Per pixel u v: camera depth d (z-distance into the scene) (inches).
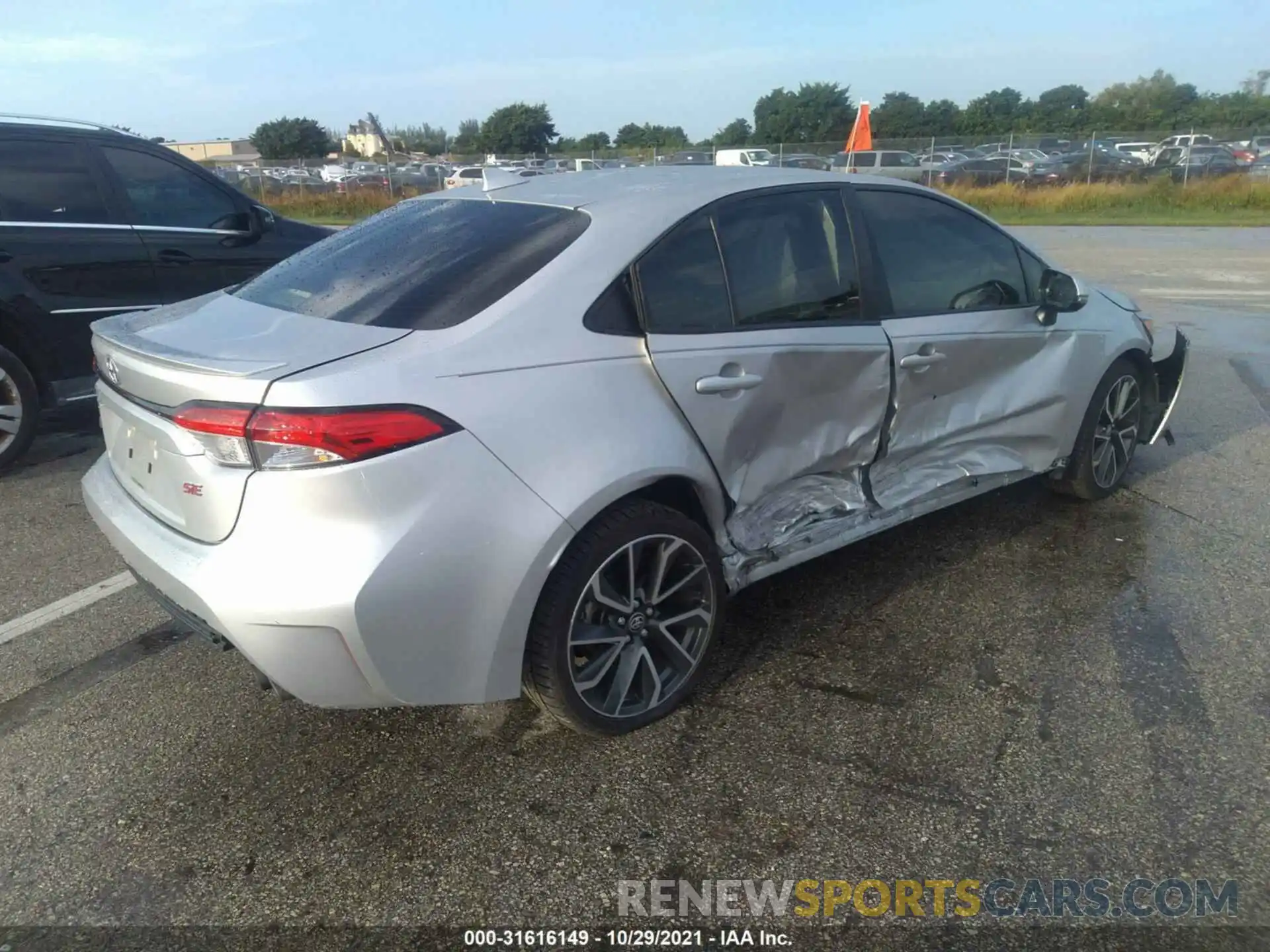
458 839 100.7
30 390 207.8
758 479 125.3
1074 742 114.5
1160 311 408.2
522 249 114.0
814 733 117.0
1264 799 104.3
